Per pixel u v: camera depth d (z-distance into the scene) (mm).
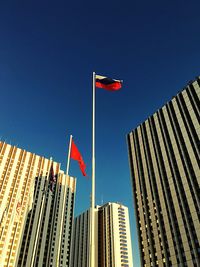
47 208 173750
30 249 152250
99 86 33938
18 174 170875
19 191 164250
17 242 147375
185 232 87000
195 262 78938
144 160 123938
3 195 156125
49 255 157500
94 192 24797
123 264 192000
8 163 171375
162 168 110562
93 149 27531
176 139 110312
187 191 93562
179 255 84938
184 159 100938
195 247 81125
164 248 91812
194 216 86250
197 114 105500
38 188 175750
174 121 115938
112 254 194000
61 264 161000
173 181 101938
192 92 113875
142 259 99875
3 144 177750
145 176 118438
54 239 166125
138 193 118125
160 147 117562
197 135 100875
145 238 102875
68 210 187375
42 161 189875
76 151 36031
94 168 26281
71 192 198250
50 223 170000
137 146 133750
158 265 91375
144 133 133000
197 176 92312
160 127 123312
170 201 99250
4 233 144500
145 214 108500
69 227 180875
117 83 34500
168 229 94062
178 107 117625
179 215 92250
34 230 160000
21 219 155875
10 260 140000
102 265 197500
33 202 168875
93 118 29891
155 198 106562
